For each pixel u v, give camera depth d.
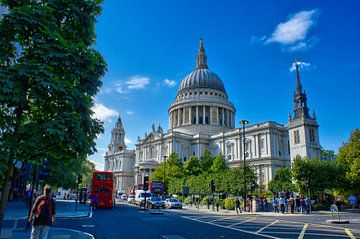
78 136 13.34
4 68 12.44
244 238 18.28
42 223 12.10
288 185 59.56
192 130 127.25
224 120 134.25
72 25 15.66
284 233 20.44
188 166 93.25
